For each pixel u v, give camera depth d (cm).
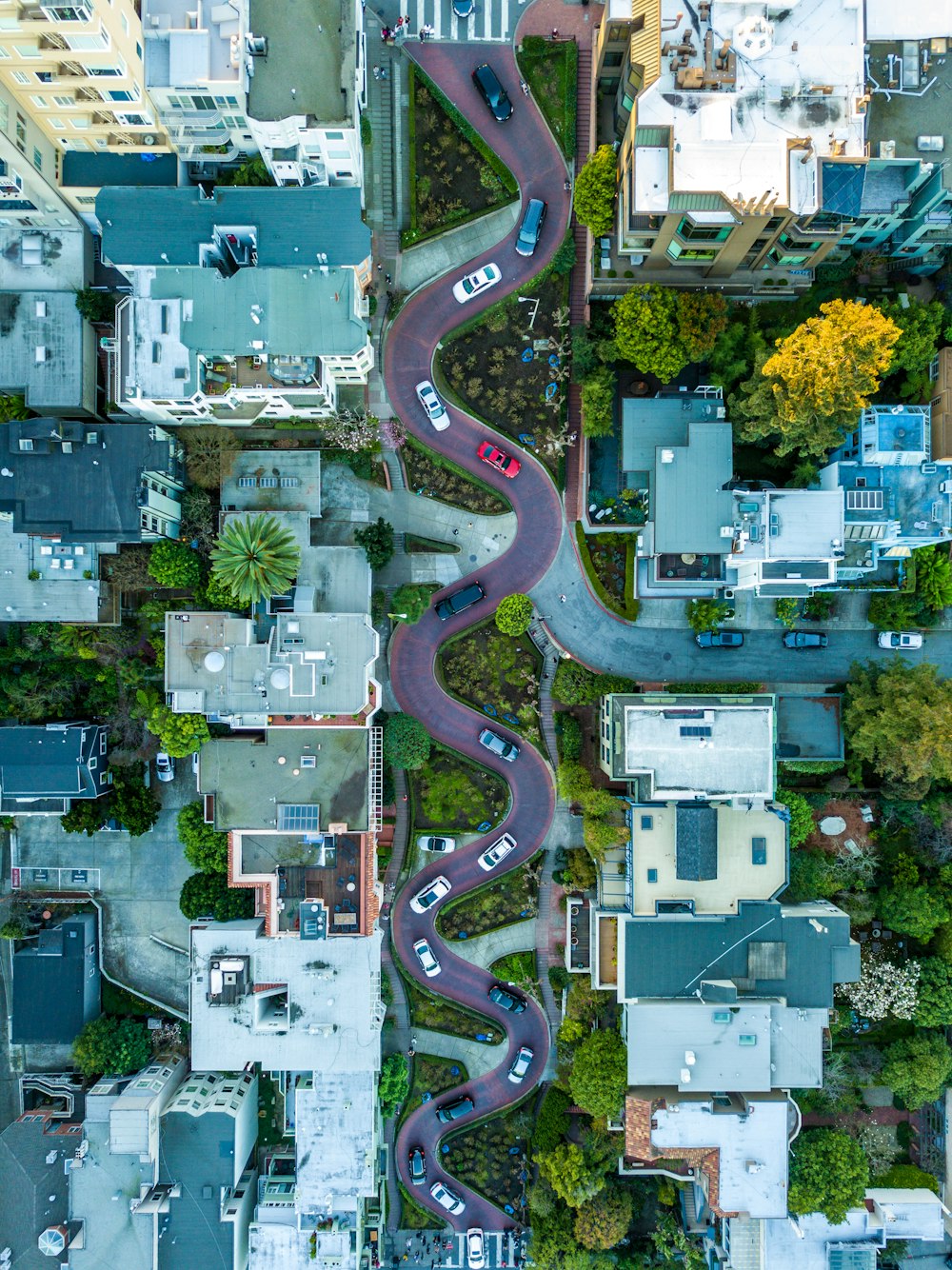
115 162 7188
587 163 7156
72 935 8212
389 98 7825
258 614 7450
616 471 7788
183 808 8294
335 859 7612
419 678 8319
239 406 7469
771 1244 7788
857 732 7712
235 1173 7875
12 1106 8488
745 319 7650
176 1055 8450
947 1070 7875
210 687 7044
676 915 7550
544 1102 8400
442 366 8025
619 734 7506
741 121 6475
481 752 8375
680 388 7606
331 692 7075
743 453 7738
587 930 8175
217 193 6919
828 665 8250
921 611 7994
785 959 7581
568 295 7912
